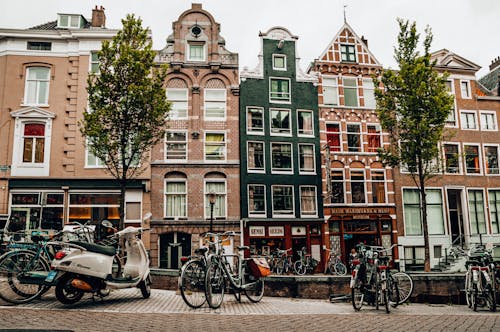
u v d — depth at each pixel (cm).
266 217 2392
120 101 1594
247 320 686
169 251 2255
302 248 2322
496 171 2764
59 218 2133
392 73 1917
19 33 2230
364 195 2561
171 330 582
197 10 2505
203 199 2328
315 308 868
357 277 912
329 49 2723
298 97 2595
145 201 2222
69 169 2156
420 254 2522
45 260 761
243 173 2391
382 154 1983
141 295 893
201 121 2409
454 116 2758
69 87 2239
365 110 2672
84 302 785
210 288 787
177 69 2419
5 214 2052
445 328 667
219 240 868
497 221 2694
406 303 1048
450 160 2036
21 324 584
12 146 2148
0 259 735
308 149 2570
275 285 1080
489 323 724
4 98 2186
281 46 2606
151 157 2303
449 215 2625
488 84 3134
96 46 2278
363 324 688
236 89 2464
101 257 750
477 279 956
